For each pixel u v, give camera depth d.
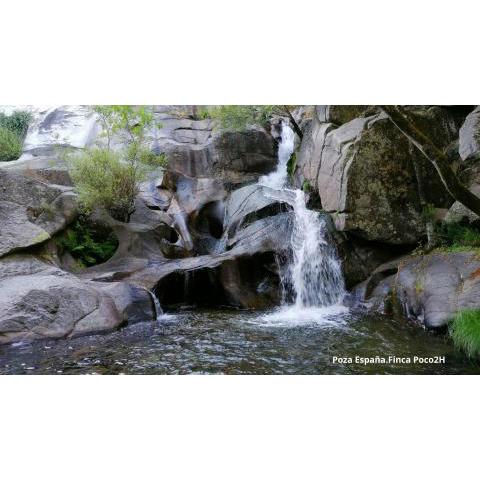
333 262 9.98
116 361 6.21
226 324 8.14
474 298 7.01
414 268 8.73
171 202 13.88
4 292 7.28
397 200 9.82
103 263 10.28
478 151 8.58
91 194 10.48
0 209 9.12
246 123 15.49
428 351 6.54
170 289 9.63
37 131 16.88
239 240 10.88
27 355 6.34
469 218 8.96
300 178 13.45
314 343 7.00
